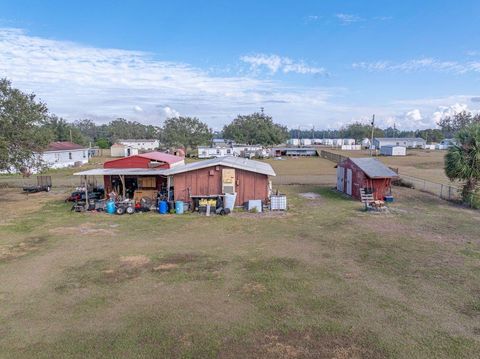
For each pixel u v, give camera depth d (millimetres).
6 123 22359
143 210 19641
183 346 6992
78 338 7277
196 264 11461
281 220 17641
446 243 13602
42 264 11469
